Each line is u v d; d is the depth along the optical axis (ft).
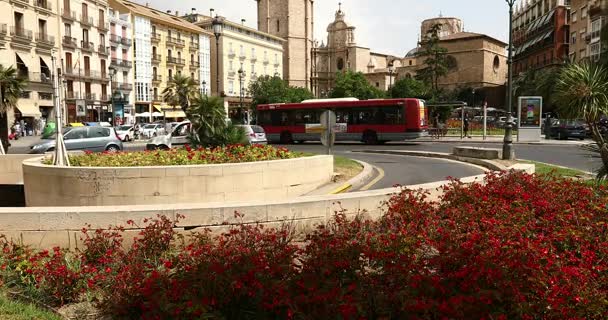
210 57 281.95
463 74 317.01
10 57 150.00
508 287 12.12
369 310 12.50
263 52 314.76
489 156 61.87
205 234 18.89
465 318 11.61
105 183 31.35
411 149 92.07
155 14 243.40
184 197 32.07
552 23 246.06
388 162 63.57
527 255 13.98
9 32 148.77
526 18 300.20
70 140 73.51
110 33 205.77
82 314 14.99
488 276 12.44
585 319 11.60
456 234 17.67
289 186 36.47
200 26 285.64
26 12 155.84
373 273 14.03
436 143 111.34
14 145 114.21
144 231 19.54
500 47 334.03
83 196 31.65
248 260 14.46
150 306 13.02
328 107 112.06
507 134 59.26
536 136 104.22
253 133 94.68
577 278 12.95
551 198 23.99
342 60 366.22
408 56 407.03
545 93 154.20
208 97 47.91
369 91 260.62
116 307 14.16
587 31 204.23
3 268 16.74
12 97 84.99
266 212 21.77
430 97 246.88
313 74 366.63
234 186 33.32
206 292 13.03
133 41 222.28
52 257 17.83
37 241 19.90
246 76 298.56
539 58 265.75
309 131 114.62
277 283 13.20
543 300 11.89
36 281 16.34
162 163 35.73
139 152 40.24
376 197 24.43
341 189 39.11
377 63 396.16
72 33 177.88
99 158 37.78
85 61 186.50
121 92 210.38
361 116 107.96
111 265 17.22
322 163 40.45
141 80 227.61
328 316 12.12
